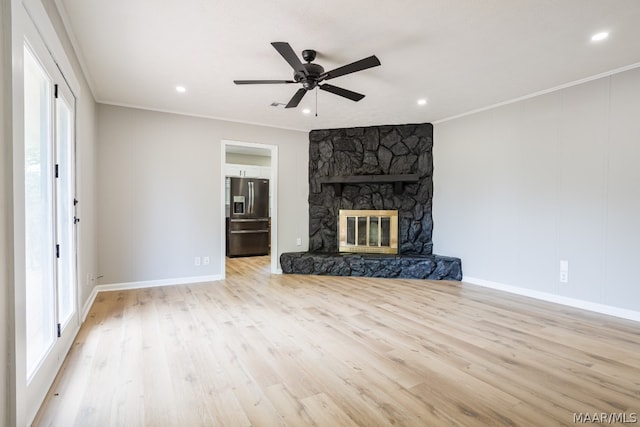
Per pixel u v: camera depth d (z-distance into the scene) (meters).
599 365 2.30
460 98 4.20
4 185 1.38
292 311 3.48
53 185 2.17
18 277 1.45
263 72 3.37
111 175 4.33
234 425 1.65
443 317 3.30
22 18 1.53
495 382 2.06
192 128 4.86
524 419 1.70
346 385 2.03
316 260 5.35
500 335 2.84
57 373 2.14
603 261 3.46
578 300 3.66
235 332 2.89
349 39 2.71
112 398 1.87
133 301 3.85
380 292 4.27
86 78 3.40
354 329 2.97
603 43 2.79
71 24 2.48
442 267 4.96
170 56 3.02
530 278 4.11
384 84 3.71
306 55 2.87
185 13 2.35
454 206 5.07
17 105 1.45
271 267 5.70
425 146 5.39
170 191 4.72
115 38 2.69
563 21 2.46
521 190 4.20
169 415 1.72
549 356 2.44
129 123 4.44
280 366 2.27
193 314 3.38
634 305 3.25
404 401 1.86
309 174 5.88
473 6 2.27
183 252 4.81
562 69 3.32
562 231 3.80
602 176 3.47
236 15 2.38
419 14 2.37
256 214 7.86
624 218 3.32
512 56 3.03
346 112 4.79
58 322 2.18
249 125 5.32
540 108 4.00
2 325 1.36
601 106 3.47
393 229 5.52
